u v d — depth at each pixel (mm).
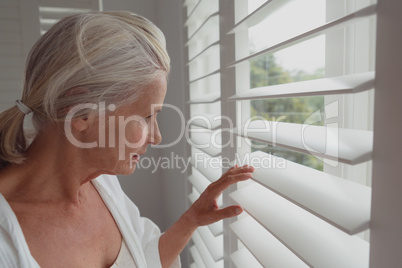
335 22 354
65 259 541
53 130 532
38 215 543
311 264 404
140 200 1731
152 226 870
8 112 521
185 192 1273
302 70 958
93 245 608
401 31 282
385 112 302
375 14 312
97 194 701
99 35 466
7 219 478
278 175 556
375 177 318
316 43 873
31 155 550
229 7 681
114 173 572
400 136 290
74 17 483
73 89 471
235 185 710
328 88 370
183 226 775
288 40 447
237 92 692
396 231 299
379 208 315
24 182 550
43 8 1521
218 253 848
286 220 525
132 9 1603
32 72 488
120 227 687
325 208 392
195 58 930
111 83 472
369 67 499
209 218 718
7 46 1512
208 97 905
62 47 462
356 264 395
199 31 883
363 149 342
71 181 575
